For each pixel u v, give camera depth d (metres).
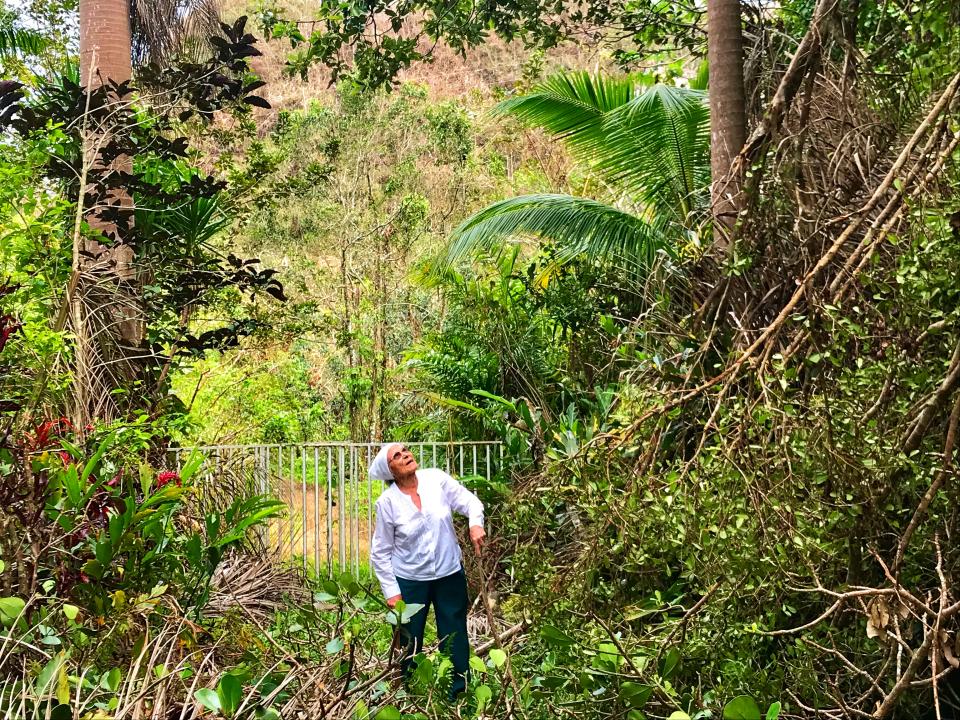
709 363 4.64
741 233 4.59
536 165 15.95
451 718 2.87
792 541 3.08
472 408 8.19
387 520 4.80
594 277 8.26
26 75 10.65
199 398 10.97
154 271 6.43
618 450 3.92
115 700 2.51
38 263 5.36
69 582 3.44
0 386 4.69
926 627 2.69
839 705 2.89
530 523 4.32
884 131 4.47
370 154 15.34
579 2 8.66
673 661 3.04
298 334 10.34
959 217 2.91
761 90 6.26
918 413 3.07
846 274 3.49
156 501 3.76
